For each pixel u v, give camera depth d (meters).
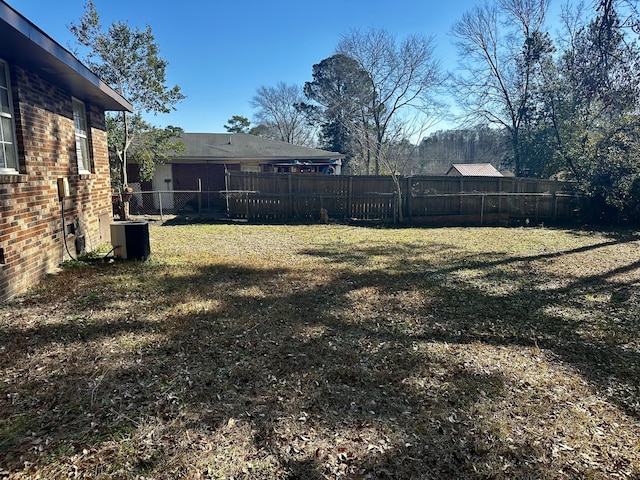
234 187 12.90
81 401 2.51
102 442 2.13
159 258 6.73
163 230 10.39
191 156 16.02
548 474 1.99
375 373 3.00
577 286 5.51
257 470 1.96
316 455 2.08
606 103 11.12
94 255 6.77
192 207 16.22
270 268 6.21
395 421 2.41
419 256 7.44
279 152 17.72
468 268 6.50
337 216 13.03
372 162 28.25
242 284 5.26
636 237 9.99
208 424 2.32
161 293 4.77
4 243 4.32
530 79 17.55
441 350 3.45
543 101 15.40
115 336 3.51
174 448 2.10
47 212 5.45
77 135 7.03
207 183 16.62
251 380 2.84
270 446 2.14
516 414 2.51
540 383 2.92
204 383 2.78
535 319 4.27
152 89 14.81
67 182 5.90
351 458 2.07
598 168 12.24
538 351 3.49
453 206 12.95
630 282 5.73
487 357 3.34
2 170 4.59
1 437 2.14
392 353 3.36
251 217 12.85
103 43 13.98
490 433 2.31
